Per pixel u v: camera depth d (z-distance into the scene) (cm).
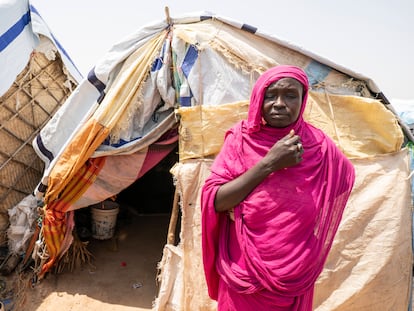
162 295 383
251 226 216
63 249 478
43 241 470
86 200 454
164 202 790
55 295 455
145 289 478
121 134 429
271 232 209
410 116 700
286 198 209
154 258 564
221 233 238
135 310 433
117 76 441
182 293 371
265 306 217
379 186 401
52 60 688
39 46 647
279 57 441
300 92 214
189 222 380
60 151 440
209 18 446
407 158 421
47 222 453
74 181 443
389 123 415
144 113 430
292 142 202
